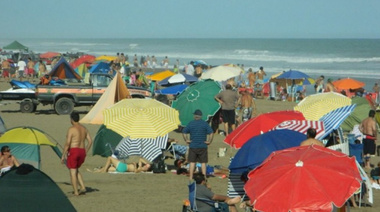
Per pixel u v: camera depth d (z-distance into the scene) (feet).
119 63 321.73
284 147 70.69
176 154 117.19
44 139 95.40
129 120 98.27
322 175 50.31
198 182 64.23
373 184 95.71
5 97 186.19
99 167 109.19
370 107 143.74
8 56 461.78
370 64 540.11
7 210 64.44
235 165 70.90
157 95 203.21
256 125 87.20
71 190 87.92
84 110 195.11
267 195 49.21
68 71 198.08
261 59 640.17
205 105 139.33
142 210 76.38
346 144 85.40
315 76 401.29
